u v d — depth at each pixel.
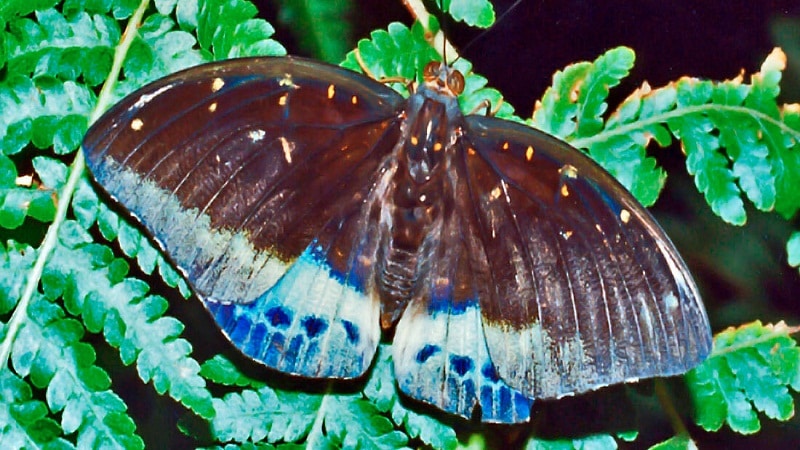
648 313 0.56
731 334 0.60
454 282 0.57
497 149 0.58
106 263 0.57
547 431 0.58
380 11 0.61
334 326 0.57
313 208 0.57
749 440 0.62
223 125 0.56
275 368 0.57
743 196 0.62
